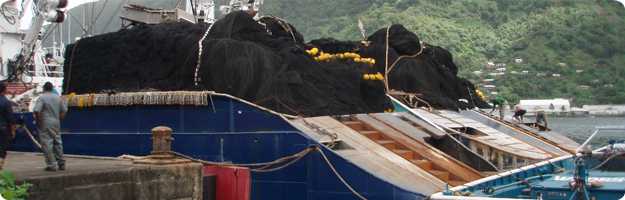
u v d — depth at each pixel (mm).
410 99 16938
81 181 10281
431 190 11695
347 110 14812
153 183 11086
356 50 18719
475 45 111812
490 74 101125
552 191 12359
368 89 16031
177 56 15016
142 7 19016
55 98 10992
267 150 12859
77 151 15375
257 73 14133
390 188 11602
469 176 12805
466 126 16078
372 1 122688
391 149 13492
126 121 14750
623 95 95875
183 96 13742
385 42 19062
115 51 16156
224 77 14109
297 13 131250
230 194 12203
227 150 13305
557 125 70688
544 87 98625
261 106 13547
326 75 15484
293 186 12555
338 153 12180
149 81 15273
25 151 16562
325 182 12203
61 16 19922
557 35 112250
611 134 16969
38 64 26328
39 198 9703
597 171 14312
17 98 20906
